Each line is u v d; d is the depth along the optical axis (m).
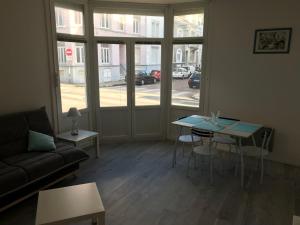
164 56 4.91
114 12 4.56
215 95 4.60
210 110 4.70
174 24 4.78
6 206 2.63
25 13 3.51
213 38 4.43
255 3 3.96
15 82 3.50
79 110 4.51
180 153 4.52
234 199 3.05
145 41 4.78
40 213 2.07
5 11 3.27
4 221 2.59
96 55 4.62
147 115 5.15
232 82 4.39
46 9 3.77
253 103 4.25
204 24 4.46
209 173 3.73
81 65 4.52
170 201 2.99
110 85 4.85
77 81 4.48
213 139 3.87
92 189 2.47
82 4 4.32
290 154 4.05
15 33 3.42
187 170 3.77
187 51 4.76
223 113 4.58
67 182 3.41
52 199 2.28
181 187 3.32
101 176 3.60
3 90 3.37
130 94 4.96
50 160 3.02
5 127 3.15
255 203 2.96
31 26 3.61
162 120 5.21
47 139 3.35
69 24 4.19
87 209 2.14
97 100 4.81
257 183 3.45
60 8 4.00
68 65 4.26
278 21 3.83
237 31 4.19
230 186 3.36
